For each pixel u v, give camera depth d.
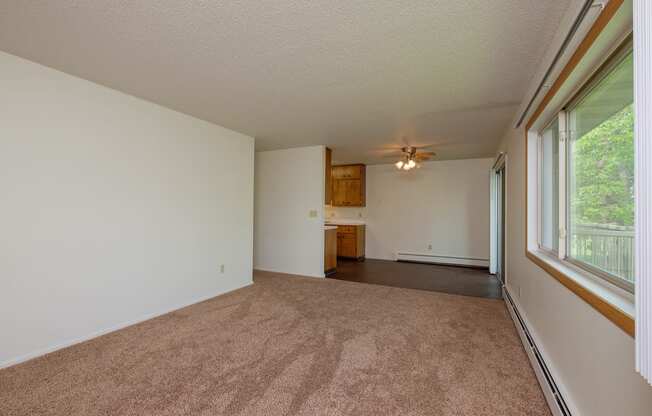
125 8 1.55
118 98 2.71
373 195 6.93
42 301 2.23
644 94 0.69
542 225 2.48
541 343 2.10
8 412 1.58
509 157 3.59
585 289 1.34
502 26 1.67
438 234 6.27
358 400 1.71
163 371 2.00
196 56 2.06
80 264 2.45
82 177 2.46
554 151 2.24
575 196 1.86
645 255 0.69
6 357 2.05
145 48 1.96
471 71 2.23
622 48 1.23
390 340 2.51
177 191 3.29
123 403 1.66
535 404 1.70
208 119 3.56
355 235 6.65
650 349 0.68
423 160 6.03
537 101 2.14
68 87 2.37
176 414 1.58
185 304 3.39
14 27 1.73
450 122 3.54
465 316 3.10
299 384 1.87
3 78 2.04
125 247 2.79
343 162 6.61
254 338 2.53
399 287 4.28
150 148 3.00
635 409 0.99
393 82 2.45
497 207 5.20
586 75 1.49
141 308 2.93
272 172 5.32
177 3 1.50
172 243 3.24
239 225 4.20
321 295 3.84
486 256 5.86
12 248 2.08
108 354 2.23
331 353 2.28
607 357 1.18
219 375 1.96
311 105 3.02
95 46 1.94
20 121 2.12
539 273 2.20
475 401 1.71
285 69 2.24
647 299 0.69
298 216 5.08
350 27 1.70
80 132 2.45
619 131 1.34
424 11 1.55
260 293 3.92
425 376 1.97
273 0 1.47
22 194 2.13
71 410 1.60
